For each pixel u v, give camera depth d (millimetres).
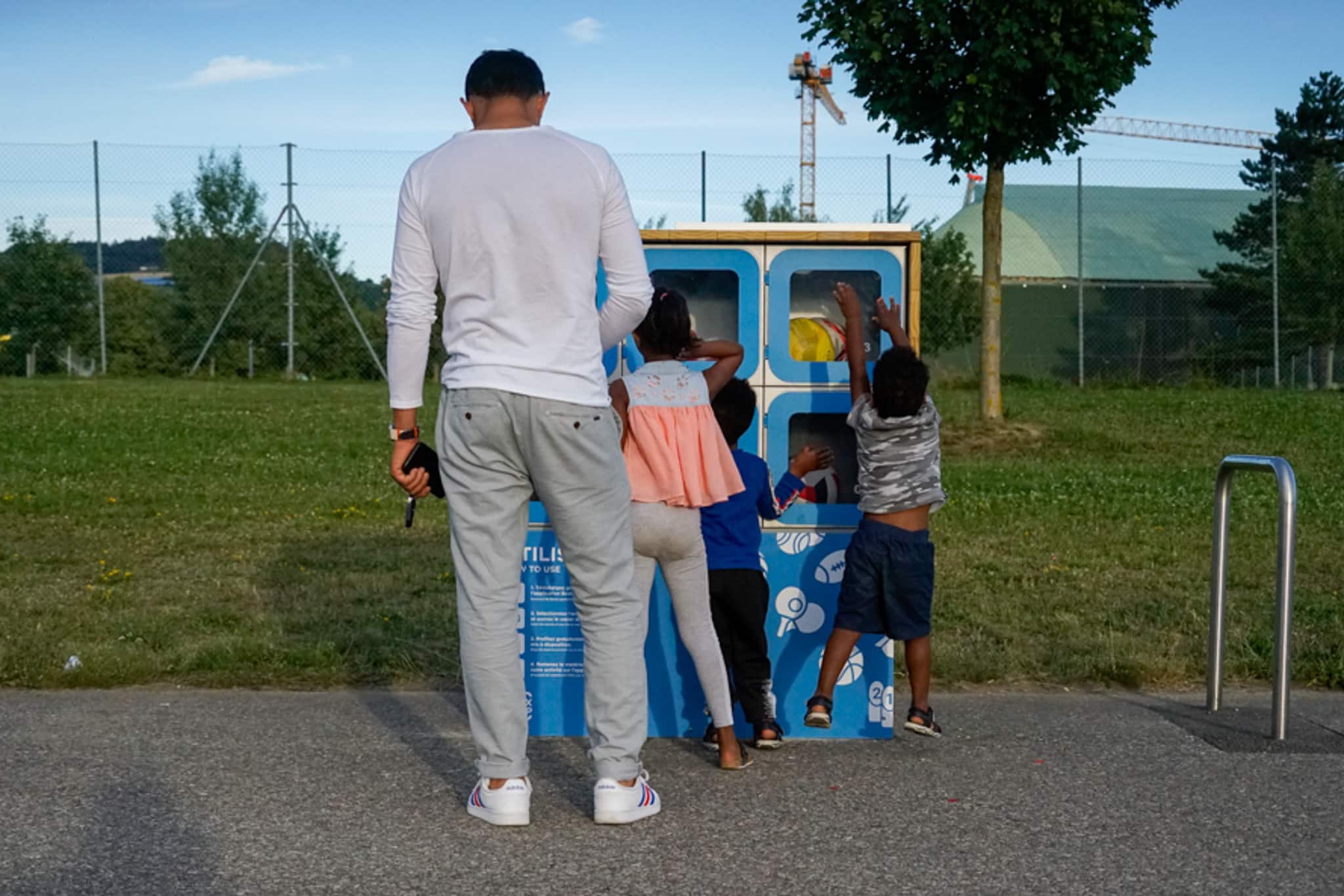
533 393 3432
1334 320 26312
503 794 3588
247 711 4789
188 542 8594
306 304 26750
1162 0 14703
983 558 8211
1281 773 4125
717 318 4707
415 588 7109
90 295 26688
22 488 10992
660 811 3744
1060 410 19000
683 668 4574
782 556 4574
